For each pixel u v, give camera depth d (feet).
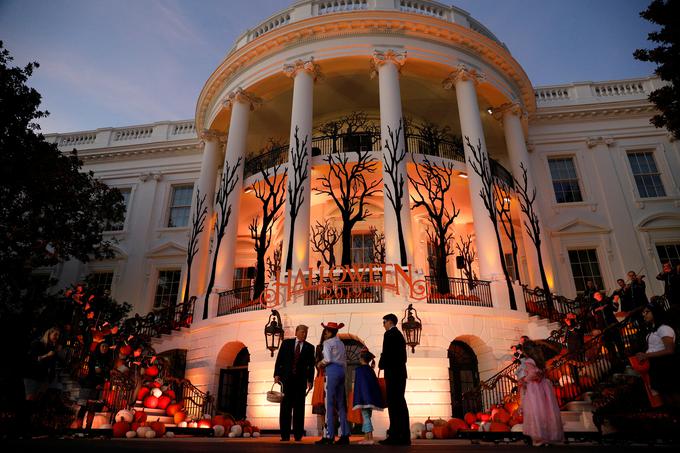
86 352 32.27
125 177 77.61
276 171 52.39
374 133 53.72
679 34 42.50
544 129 69.05
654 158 66.74
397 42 52.85
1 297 47.65
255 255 67.72
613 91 70.64
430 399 35.73
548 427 17.16
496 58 57.36
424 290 39.99
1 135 44.93
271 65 55.26
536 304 47.57
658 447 14.47
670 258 60.64
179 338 47.47
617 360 30.50
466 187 55.77
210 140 63.52
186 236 71.51
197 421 33.06
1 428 21.04
